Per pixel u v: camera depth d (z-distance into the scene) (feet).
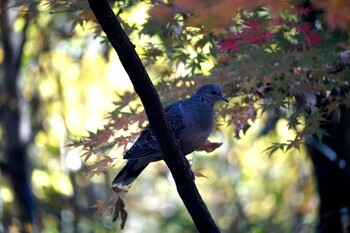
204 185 68.13
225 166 67.21
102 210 29.01
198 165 67.31
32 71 55.31
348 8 20.51
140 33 31.14
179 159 25.43
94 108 56.65
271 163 65.36
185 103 29.68
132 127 32.65
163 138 24.91
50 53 54.24
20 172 52.60
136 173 29.35
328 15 20.79
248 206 66.08
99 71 56.08
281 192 62.34
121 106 30.50
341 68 31.01
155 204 73.10
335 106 30.89
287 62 30.35
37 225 54.75
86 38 50.98
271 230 59.11
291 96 30.71
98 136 29.14
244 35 29.35
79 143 29.30
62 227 57.47
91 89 56.65
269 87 30.96
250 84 30.22
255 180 66.49
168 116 29.25
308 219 49.83
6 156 52.70
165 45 31.40
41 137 56.29
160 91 31.40
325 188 41.83
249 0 21.52
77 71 56.03
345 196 41.32
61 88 54.90
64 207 56.80
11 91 52.75
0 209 52.49
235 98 32.19
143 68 23.50
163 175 72.13
